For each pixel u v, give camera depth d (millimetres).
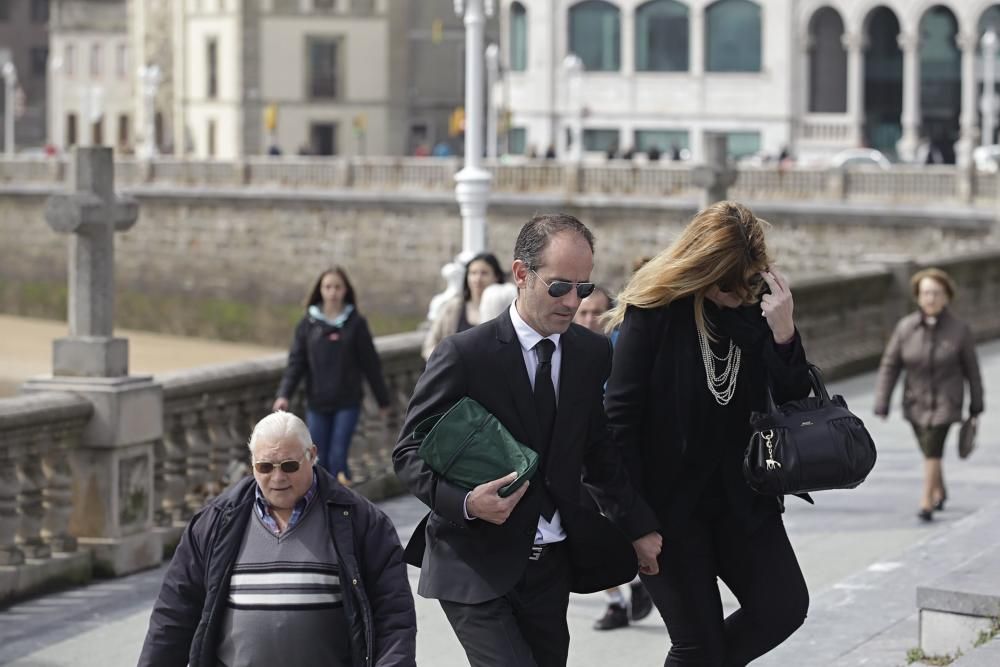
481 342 11125
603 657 16656
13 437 19125
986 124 108250
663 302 11625
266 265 109375
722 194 36344
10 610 18859
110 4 188625
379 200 103000
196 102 149500
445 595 11039
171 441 22000
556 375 11203
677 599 11781
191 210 112500
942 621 15109
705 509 11844
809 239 84250
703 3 136250
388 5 144625
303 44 144375
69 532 20406
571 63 121250
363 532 10672
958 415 23391
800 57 135125
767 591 11766
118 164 116250
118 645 17484
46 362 101062
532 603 11227
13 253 122875
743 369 11680
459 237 100688
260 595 10438
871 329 42031
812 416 11445
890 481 26422
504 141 128375
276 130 144875
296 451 10375
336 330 23422
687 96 137625
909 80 132750
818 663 15523
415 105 147375
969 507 24281
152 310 115250
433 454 10883
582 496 11578
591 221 92750
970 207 79000
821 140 135250
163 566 21047
